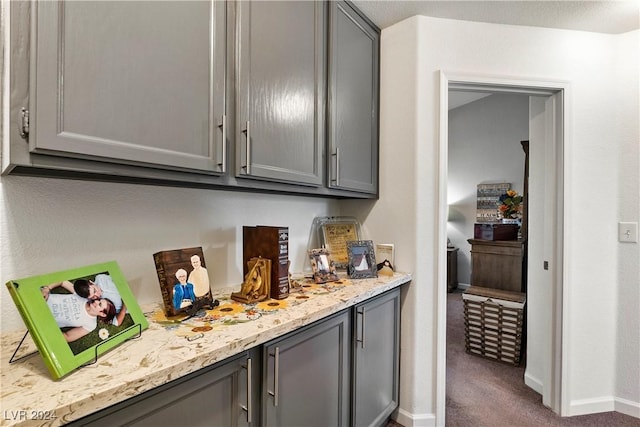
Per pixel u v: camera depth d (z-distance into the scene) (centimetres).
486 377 239
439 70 183
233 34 109
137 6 84
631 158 194
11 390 61
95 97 76
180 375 75
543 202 216
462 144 498
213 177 105
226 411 89
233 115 109
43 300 69
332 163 155
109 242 109
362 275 172
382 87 196
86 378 66
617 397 199
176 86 93
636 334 193
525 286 315
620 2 167
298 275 179
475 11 177
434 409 182
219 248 145
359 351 146
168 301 103
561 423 187
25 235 92
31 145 67
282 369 106
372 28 188
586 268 196
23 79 66
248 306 119
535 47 191
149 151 86
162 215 125
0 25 71
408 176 185
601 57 196
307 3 140
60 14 70
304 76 138
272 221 169
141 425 71
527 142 320
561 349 194
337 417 133
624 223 196
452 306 416
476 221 480
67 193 100
